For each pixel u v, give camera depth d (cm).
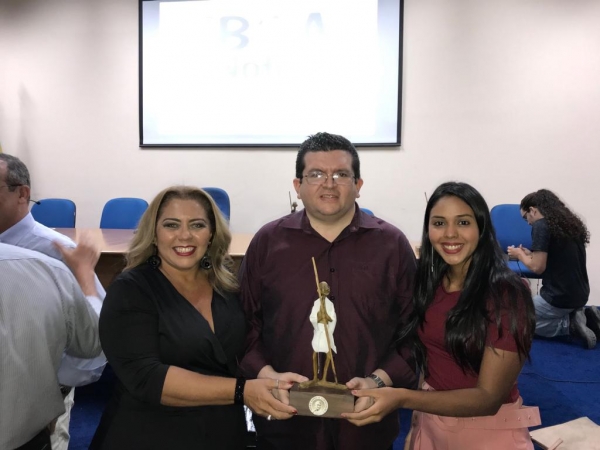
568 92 388
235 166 439
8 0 468
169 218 108
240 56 422
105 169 466
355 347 116
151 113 443
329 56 409
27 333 96
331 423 117
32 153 479
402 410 236
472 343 106
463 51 398
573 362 292
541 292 321
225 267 125
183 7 426
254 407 96
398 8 396
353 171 116
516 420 113
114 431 103
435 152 409
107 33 453
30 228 151
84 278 137
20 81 475
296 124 421
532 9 386
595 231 393
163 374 96
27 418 97
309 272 118
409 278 124
